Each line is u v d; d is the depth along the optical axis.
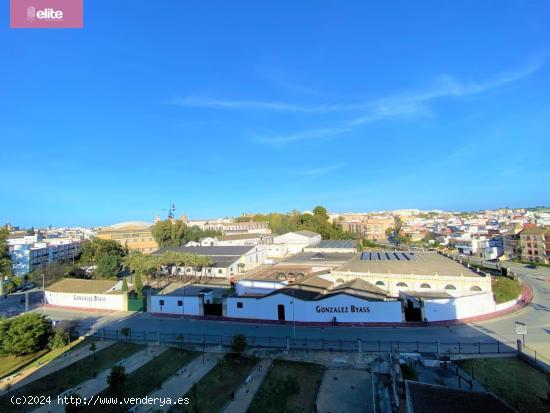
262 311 43.81
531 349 32.16
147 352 35.06
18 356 35.91
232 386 27.55
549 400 20.09
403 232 188.88
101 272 74.19
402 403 22.69
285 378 28.48
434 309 41.03
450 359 30.27
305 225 144.12
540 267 89.69
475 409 17.14
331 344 34.59
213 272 75.75
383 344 34.19
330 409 23.83
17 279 79.06
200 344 35.94
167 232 119.19
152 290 65.00
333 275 56.19
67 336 39.03
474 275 49.28
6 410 25.23
